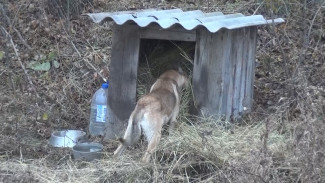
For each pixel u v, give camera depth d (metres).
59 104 6.54
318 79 6.63
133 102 5.91
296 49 7.07
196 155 5.43
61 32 7.43
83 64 7.05
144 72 6.13
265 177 4.99
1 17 7.54
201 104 5.86
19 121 6.21
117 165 5.47
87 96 6.69
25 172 5.40
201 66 5.82
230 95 5.89
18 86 6.75
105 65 7.05
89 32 7.46
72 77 6.92
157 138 5.49
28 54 7.21
